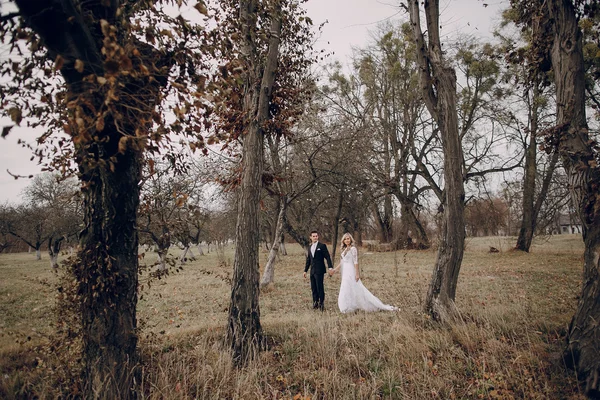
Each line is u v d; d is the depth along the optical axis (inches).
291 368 181.3
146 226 160.7
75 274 135.2
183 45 127.1
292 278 574.2
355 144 516.7
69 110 113.3
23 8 95.0
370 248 1101.7
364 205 652.1
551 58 193.9
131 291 140.7
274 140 495.2
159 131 108.1
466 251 1032.2
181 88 107.9
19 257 1541.6
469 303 303.6
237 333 190.2
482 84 829.2
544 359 175.9
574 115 177.8
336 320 257.8
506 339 201.8
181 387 154.9
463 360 184.5
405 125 1048.8
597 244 159.9
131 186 134.5
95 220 131.6
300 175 512.7
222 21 222.1
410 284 446.3
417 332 216.5
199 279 591.2
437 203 1021.2
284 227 492.4
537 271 544.7
